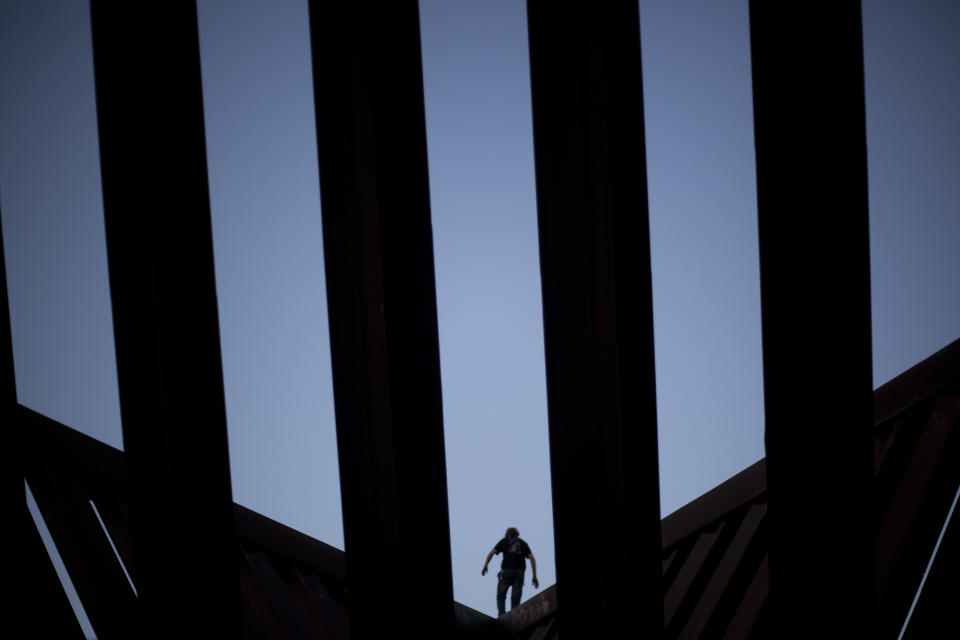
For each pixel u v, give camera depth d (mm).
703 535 7301
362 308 4926
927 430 5438
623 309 4676
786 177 4238
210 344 4875
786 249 4250
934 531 5293
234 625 4945
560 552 4984
